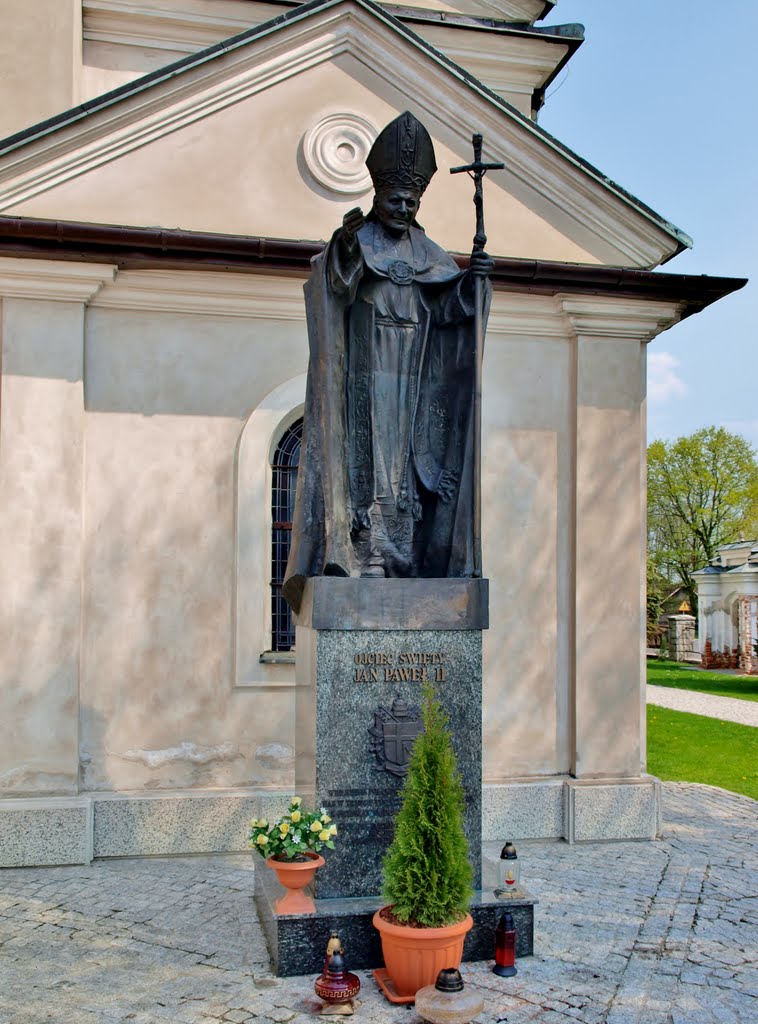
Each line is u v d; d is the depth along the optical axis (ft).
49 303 26.86
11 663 26.04
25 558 26.30
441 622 19.25
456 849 16.63
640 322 30.09
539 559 29.53
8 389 26.53
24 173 27.17
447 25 37.19
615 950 19.40
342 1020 16.02
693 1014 16.60
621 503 29.78
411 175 20.56
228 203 28.37
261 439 27.89
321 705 18.69
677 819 31.35
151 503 27.40
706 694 83.76
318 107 29.09
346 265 19.51
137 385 27.55
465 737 19.22
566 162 30.09
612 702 29.22
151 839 26.22
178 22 35.83
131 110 27.66
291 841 17.71
